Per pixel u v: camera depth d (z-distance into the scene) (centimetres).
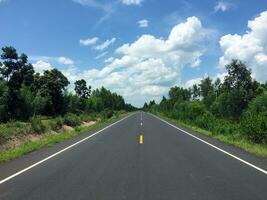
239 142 1961
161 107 10850
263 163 1235
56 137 2433
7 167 1175
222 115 5806
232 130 2639
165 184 895
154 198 757
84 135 2567
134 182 920
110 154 1485
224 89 5778
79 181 936
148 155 1445
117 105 14550
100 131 2953
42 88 8744
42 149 1725
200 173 1047
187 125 3975
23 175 1027
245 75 5625
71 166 1183
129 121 4934
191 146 1788
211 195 782
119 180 946
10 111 6975
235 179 958
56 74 9294
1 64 7331
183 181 932
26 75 7506
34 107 7475
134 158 1360
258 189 840
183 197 764
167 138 2238
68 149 1695
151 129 3138
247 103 5484
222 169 1115
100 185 885
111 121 5131
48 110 8669
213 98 7925
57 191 823
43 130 3098
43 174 1041
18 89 7369
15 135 2531
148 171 1080
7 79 7375
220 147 1747
